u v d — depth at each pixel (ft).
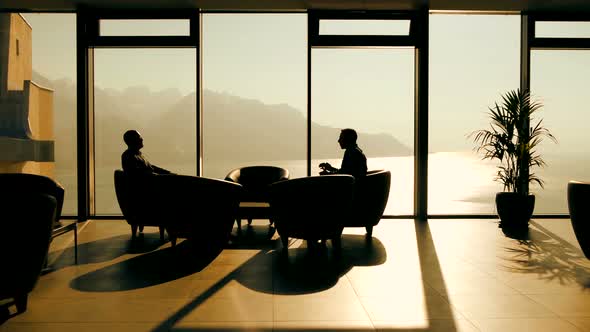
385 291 11.18
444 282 11.96
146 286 11.55
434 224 21.47
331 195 14.84
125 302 10.28
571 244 16.87
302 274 12.75
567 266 13.61
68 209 22.75
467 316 9.45
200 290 11.22
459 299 10.56
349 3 21.89
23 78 25.75
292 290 11.24
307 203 14.78
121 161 17.85
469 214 23.17
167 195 15.08
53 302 10.28
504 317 9.39
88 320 9.14
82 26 22.44
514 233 19.13
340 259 14.53
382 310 9.81
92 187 22.98
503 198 20.36
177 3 21.74
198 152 22.57
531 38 23.27
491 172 21.62
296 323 9.04
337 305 10.13
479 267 13.51
